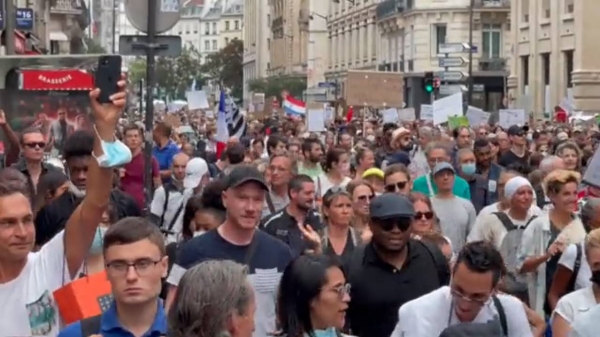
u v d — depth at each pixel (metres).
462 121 28.69
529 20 52.56
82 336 5.05
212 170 17.53
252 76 142.12
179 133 25.72
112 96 5.75
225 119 21.41
